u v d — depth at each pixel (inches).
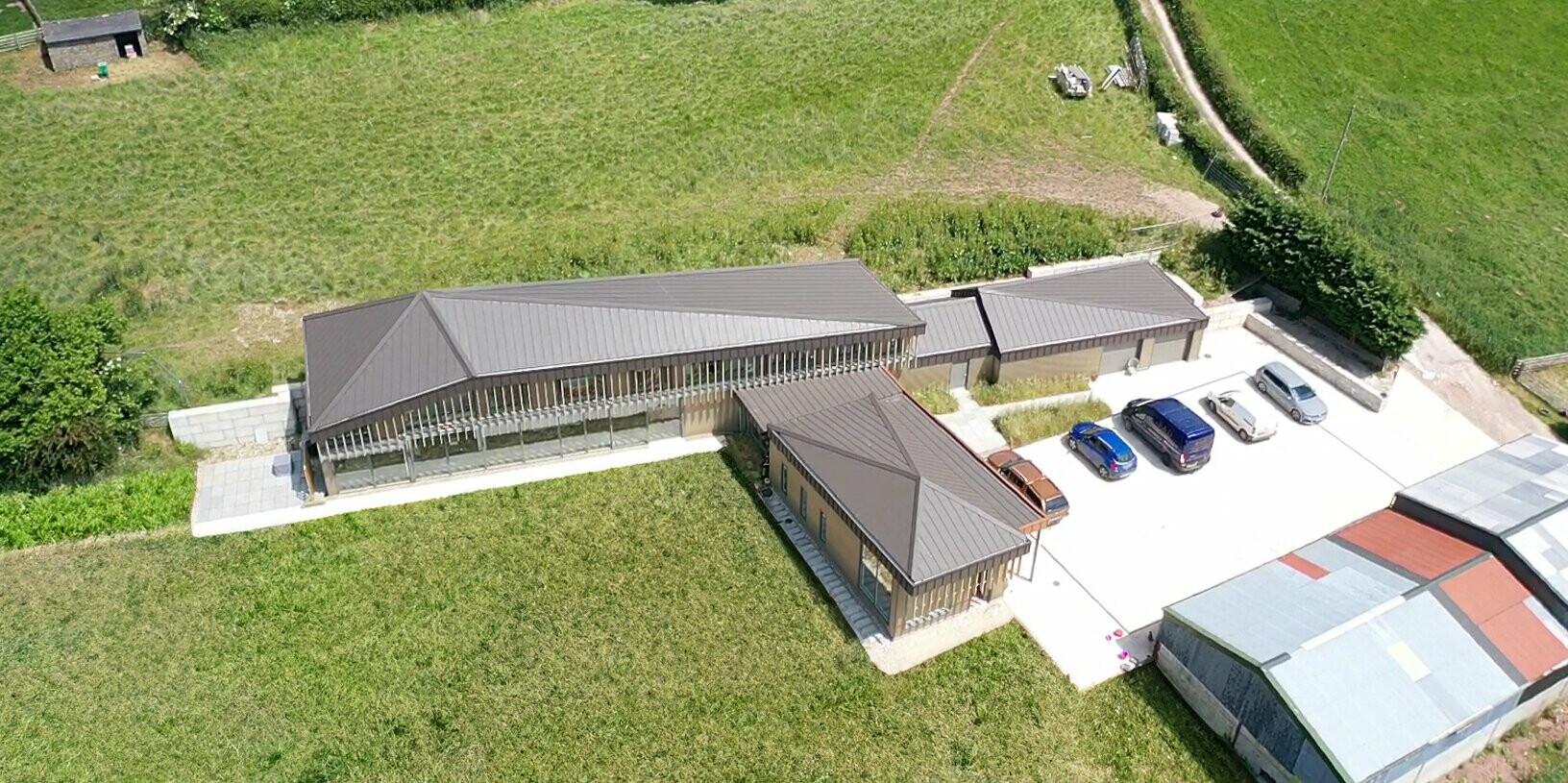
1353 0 2765.7
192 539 1480.1
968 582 1342.3
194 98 2218.3
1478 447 1713.8
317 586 1408.7
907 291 1942.7
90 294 1787.6
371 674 1294.3
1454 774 1223.5
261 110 2218.3
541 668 1305.4
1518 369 1861.5
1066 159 2316.7
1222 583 1338.6
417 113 2261.3
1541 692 1264.8
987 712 1257.4
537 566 1443.2
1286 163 2268.7
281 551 1459.2
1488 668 1212.5
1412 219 2194.9
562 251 1941.4
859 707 1261.1
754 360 1630.2
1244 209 2017.7
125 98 2186.3
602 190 2128.4
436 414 1513.3
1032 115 2421.3
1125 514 1556.3
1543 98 2532.0
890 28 2623.0
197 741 1218.0
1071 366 1823.3
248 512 1523.1
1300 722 1117.7
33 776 1177.4
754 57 2501.2
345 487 1550.2
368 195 2063.2
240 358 1711.4
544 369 1523.1
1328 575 1325.0
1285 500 1592.0
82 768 1188.5
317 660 1310.3
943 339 1754.4
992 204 2121.1
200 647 1326.3
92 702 1258.6
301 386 1656.0
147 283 1819.6
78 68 2239.2
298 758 1200.8
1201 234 2091.5
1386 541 1392.7
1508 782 1219.2
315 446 1501.0
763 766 1198.9
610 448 1649.9
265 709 1252.5
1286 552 1487.5
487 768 1194.6
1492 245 2146.9
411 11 2492.6
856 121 2340.1
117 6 2389.3
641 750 1213.1
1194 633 1237.1
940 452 1488.7
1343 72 2564.0
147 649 1322.6
